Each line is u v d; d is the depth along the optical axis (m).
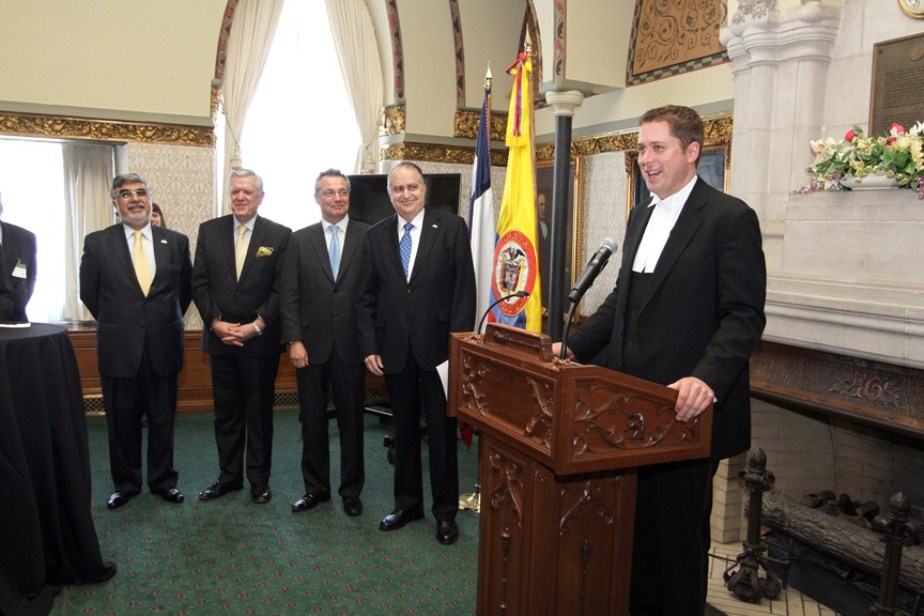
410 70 6.26
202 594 2.79
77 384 2.80
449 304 3.26
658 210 2.06
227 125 5.98
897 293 2.31
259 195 3.70
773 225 2.98
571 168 6.22
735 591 2.89
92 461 4.34
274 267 3.69
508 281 3.78
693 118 1.95
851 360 2.50
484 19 6.41
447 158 6.52
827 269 2.70
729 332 1.81
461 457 4.70
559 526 1.82
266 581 2.91
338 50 6.36
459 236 3.26
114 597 2.75
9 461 2.46
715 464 1.98
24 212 5.47
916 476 2.87
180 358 3.72
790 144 2.93
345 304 3.52
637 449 1.69
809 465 3.28
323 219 3.64
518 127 3.79
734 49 3.10
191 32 5.39
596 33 5.39
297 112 6.34
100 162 5.62
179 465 4.33
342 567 3.05
